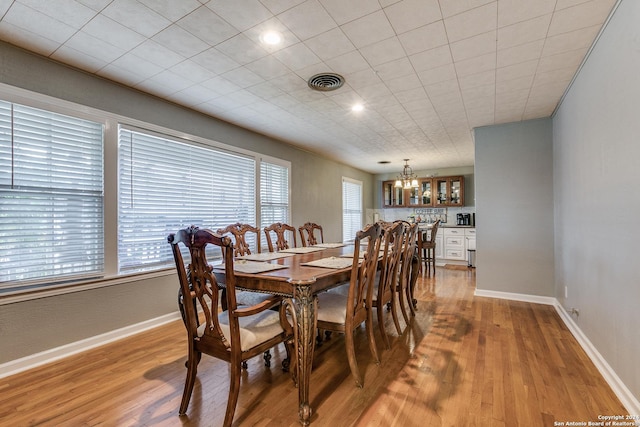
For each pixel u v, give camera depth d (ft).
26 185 7.22
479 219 13.46
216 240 4.83
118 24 6.28
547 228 12.21
